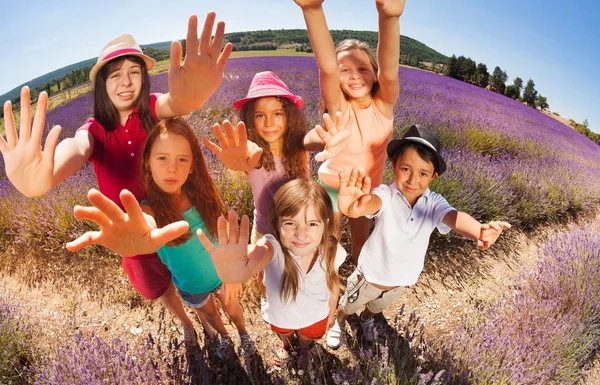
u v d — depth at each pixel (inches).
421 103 292.5
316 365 86.4
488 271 136.4
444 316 114.3
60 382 75.5
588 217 201.3
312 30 70.3
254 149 72.1
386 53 73.8
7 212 143.3
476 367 84.1
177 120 62.5
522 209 170.9
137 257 73.4
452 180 148.3
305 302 70.4
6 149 43.0
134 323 107.1
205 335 101.7
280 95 77.1
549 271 122.6
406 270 75.1
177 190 66.5
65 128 275.7
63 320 107.7
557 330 95.4
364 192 61.3
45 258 131.0
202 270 72.3
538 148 268.5
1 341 88.5
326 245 68.7
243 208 126.3
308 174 91.5
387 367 77.5
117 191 72.1
